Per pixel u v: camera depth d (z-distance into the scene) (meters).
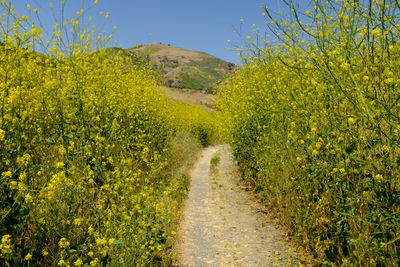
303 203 5.29
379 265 3.35
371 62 3.17
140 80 11.06
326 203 4.32
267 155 7.30
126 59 9.96
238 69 12.20
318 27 3.85
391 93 3.17
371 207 3.41
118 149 7.18
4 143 3.86
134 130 9.36
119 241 3.58
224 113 13.46
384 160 3.34
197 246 5.39
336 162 4.05
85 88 6.64
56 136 5.13
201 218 6.78
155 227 4.48
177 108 20.53
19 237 3.66
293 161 5.67
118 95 8.60
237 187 9.52
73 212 4.11
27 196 3.34
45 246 3.73
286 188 5.82
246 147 9.42
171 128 14.48
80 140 5.07
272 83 7.33
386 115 3.05
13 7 4.97
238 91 10.83
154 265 4.32
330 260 4.00
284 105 5.86
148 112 10.92
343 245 4.21
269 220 6.52
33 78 5.31
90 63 7.59
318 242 4.39
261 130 8.25
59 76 6.10
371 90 3.54
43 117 5.07
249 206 7.60
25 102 4.46
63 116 5.32
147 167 8.48
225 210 7.32
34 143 4.65
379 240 3.23
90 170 4.40
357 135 3.54
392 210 3.25
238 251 5.18
